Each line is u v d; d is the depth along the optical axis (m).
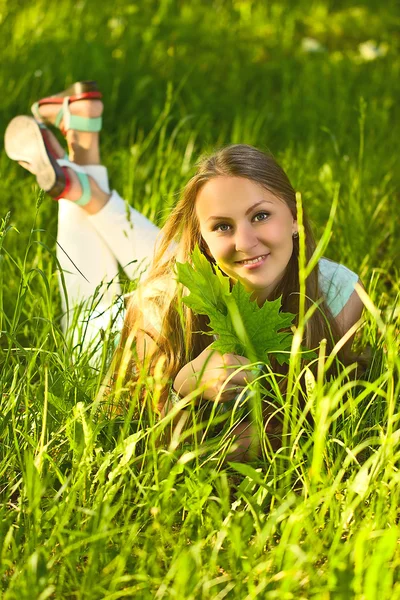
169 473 2.01
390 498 1.95
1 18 6.05
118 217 3.09
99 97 3.24
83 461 1.98
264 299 2.45
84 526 1.94
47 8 6.34
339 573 1.61
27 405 2.12
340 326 2.64
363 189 3.82
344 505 1.97
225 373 2.15
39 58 5.30
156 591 1.75
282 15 7.32
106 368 2.47
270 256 2.28
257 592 1.65
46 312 2.64
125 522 1.88
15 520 1.99
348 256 3.37
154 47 5.95
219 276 2.12
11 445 2.20
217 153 2.35
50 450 2.17
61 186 3.01
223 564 1.82
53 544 1.83
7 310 3.11
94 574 1.75
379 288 3.20
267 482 2.13
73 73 5.18
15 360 2.49
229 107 5.18
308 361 2.46
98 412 2.26
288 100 5.10
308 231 2.48
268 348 2.15
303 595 1.72
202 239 2.43
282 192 2.31
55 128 4.58
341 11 7.71
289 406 2.00
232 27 6.79
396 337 2.42
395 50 6.57
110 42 5.88
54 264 3.23
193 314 2.41
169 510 1.93
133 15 6.55
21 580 1.71
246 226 2.24
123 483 2.09
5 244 3.54
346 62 6.10
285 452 2.19
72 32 5.86
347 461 1.93
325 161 4.32
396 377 2.43
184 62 5.80
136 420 2.25
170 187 3.86
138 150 4.18
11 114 4.76
